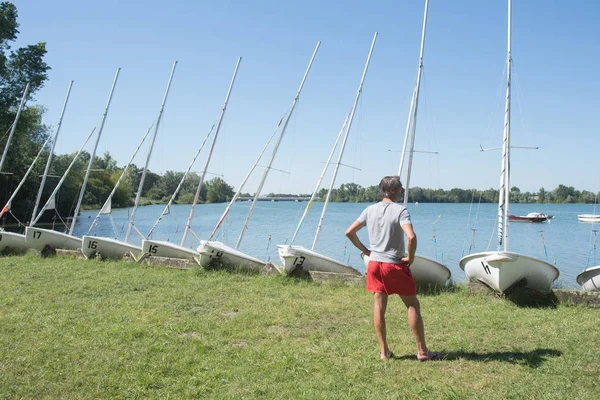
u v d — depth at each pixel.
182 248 14.38
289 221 47.06
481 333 6.11
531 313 7.49
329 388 4.19
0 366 4.67
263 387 4.21
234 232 35.28
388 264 4.84
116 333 5.89
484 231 34.41
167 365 4.77
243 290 9.41
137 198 18.25
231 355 5.15
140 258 13.57
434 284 10.78
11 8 34.53
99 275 11.06
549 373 4.50
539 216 41.94
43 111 44.62
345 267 12.77
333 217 54.62
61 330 6.06
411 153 13.04
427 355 4.91
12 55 35.72
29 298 8.20
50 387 4.22
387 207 4.95
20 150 38.03
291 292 9.29
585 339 5.74
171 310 7.44
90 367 4.71
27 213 39.25
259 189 16.77
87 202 57.38
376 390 4.12
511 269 8.59
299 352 5.23
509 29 10.79
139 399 4.04
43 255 15.60
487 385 4.22
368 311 7.49
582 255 21.14
